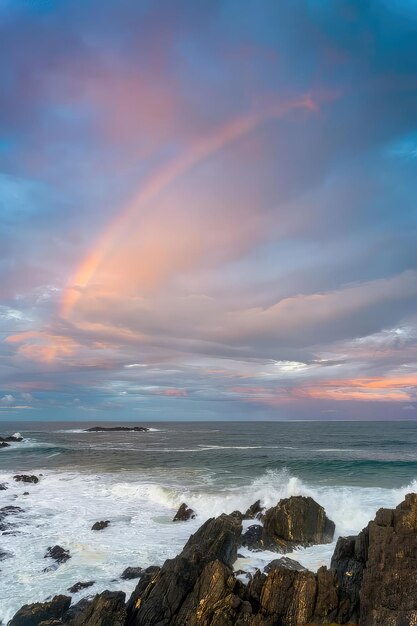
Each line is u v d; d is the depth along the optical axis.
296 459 61.78
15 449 86.31
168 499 36.69
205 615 16.92
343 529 27.67
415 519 17.69
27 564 24.03
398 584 16.45
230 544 23.39
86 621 16.94
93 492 40.62
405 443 95.56
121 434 150.62
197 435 140.00
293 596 17.64
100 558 24.77
